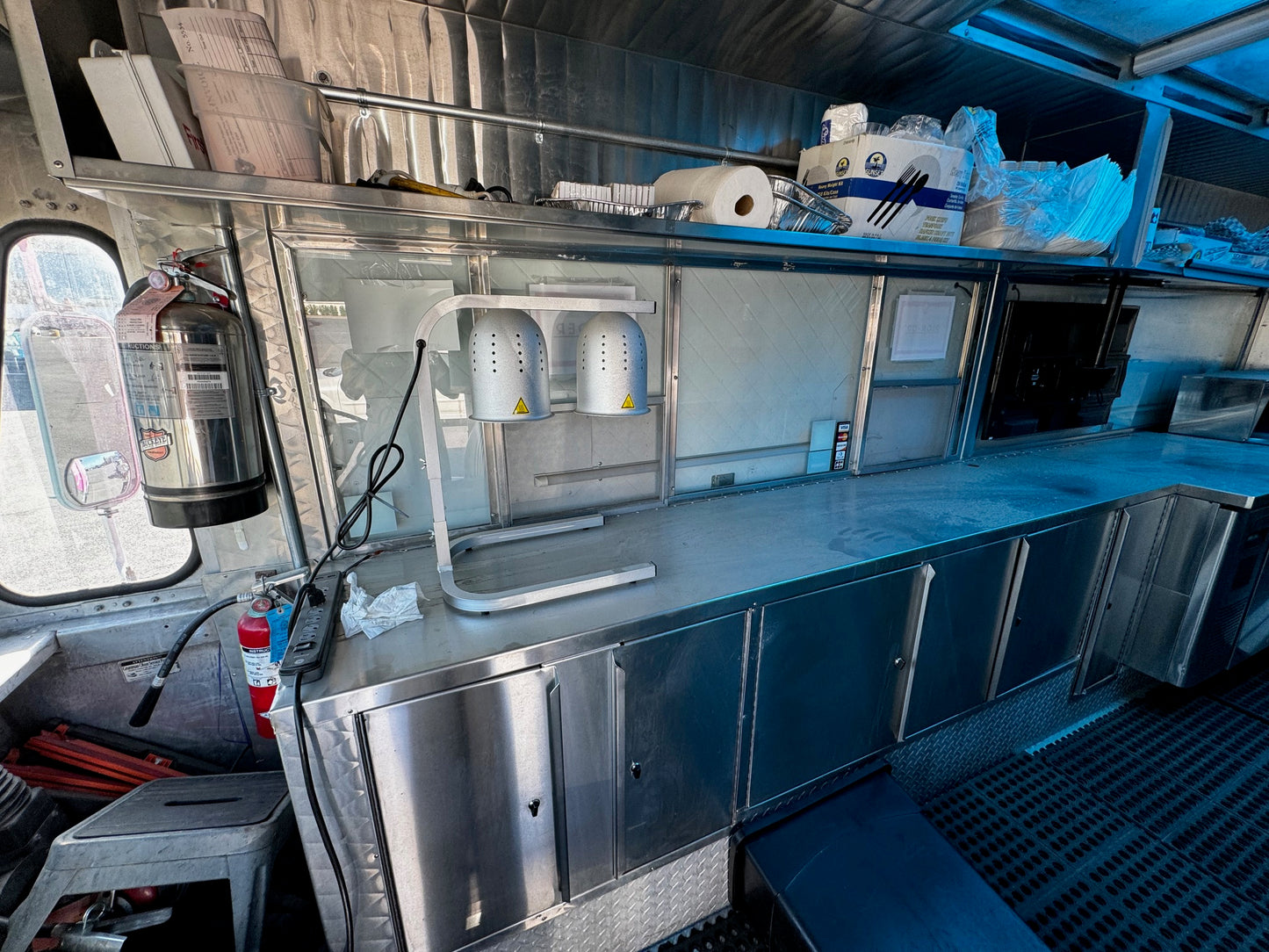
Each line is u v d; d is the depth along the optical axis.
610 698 1.26
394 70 1.42
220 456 1.27
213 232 1.28
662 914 1.54
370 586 1.40
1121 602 2.40
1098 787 2.13
